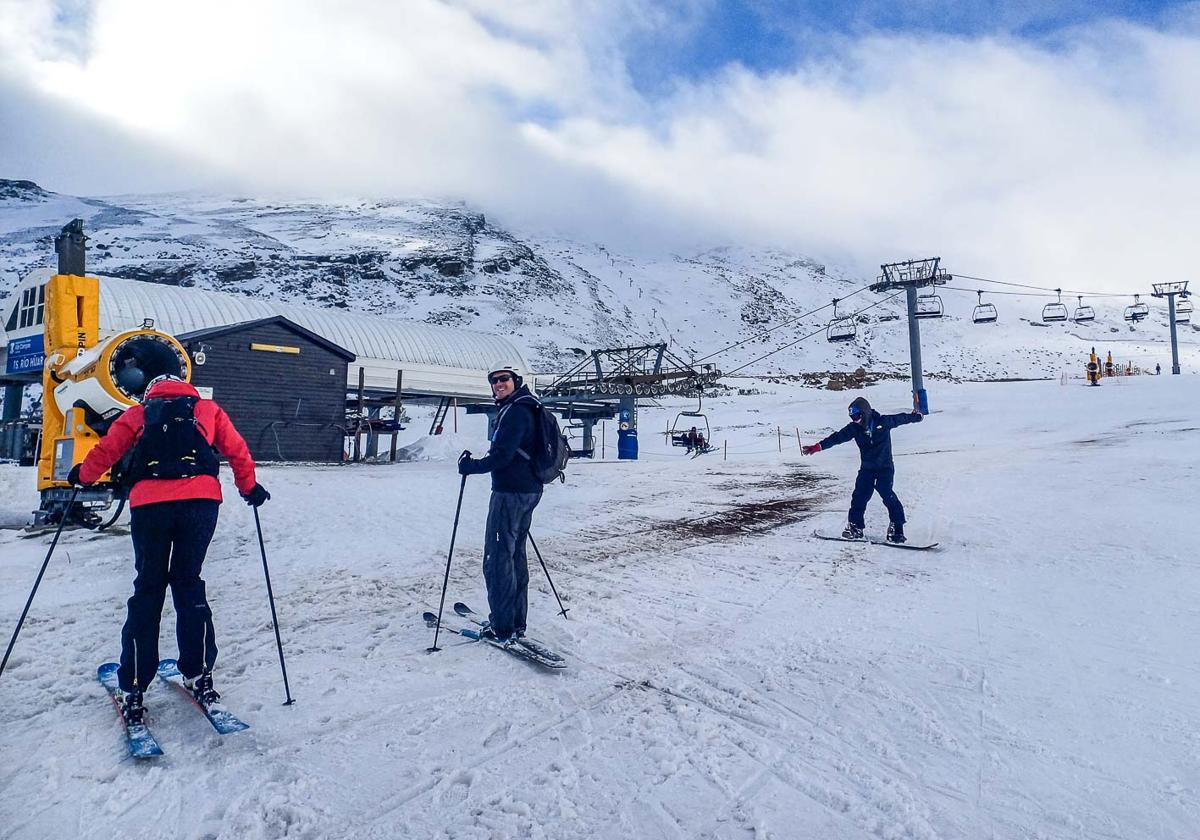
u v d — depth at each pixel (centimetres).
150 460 324
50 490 853
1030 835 236
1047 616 482
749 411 3762
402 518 955
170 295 2220
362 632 470
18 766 283
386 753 298
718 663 412
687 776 281
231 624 483
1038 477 1189
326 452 2144
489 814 253
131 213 13512
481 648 438
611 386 2702
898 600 543
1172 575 564
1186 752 289
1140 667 383
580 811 255
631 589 595
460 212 17938
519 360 2972
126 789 266
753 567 677
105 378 758
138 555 324
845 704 349
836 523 919
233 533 834
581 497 1200
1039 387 3562
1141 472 1141
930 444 2022
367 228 14900
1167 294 4188
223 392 1942
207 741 306
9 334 1867
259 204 18838
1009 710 337
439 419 3080
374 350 2562
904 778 276
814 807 257
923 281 2953
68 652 422
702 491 1273
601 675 393
